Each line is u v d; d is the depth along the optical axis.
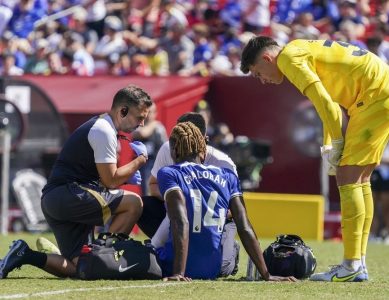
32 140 51.25
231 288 22.72
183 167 24.41
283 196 48.41
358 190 25.00
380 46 58.28
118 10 68.06
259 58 25.03
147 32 67.12
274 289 22.81
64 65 64.88
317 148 54.59
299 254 25.17
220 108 56.97
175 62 62.78
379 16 64.31
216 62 62.53
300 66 24.39
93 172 25.84
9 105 50.28
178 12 66.69
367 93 24.75
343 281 24.94
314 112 54.53
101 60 65.00
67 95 56.38
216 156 26.69
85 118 54.44
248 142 51.12
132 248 24.34
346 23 61.66
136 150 25.97
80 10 67.44
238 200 24.59
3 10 66.81
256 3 65.12
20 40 66.75
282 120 55.56
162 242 25.53
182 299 20.83
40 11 68.00
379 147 25.08
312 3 65.00
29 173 50.94
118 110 25.70
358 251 25.06
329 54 24.88
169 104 55.34
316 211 47.31
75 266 25.30
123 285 23.06
